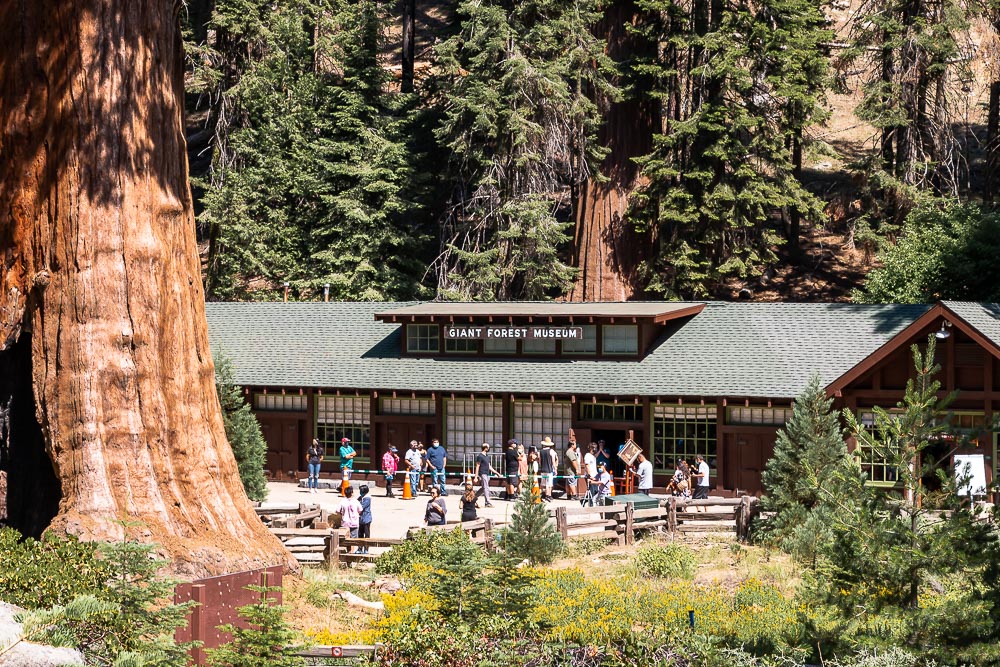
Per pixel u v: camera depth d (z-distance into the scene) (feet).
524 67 208.13
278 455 167.73
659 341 157.69
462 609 61.16
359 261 224.12
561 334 156.97
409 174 231.30
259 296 228.84
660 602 81.51
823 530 96.32
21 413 93.04
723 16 211.20
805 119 209.36
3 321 89.20
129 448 87.20
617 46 225.35
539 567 99.96
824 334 152.05
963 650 58.70
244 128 236.43
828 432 110.63
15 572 59.06
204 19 272.92
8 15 90.12
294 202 239.09
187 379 91.56
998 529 61.16
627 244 219.00
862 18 213.05
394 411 163.84
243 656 53.67
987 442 127.03
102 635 52.26
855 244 215.31
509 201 212.64
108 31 89.66
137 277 89.30
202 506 89.71
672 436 150.20
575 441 146.51
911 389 64.03
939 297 181.88
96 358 87.35
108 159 89.25
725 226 209.36
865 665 59.16
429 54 306.14
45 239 88.79
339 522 113.19
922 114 211.61
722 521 124.36
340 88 236.43
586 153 219.82
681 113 234.79
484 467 142.41
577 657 58.39
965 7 209.36
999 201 219.00
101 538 84.17
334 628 76.59
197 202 273.75
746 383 145.28
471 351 163.53
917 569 61.98
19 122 89.66
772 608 79.05
